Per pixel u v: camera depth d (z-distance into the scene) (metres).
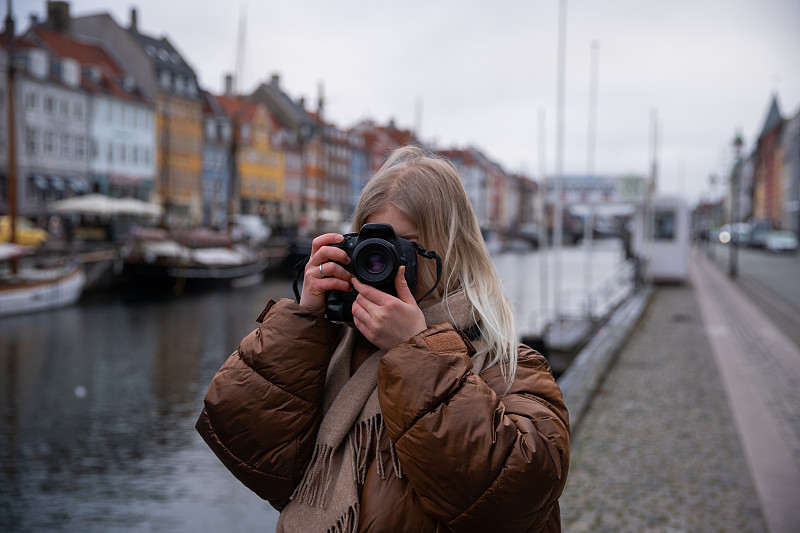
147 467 9.38
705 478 5.21
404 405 1.25
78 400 13.21
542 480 1.24
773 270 38.25
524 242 92.31
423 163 1.48
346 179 99.62
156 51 67.06
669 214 27.20
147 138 62.41
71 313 25.61
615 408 7.48
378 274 1.30
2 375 15.43
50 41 57.38
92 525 7.61
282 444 1.37
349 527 1.33
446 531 1.30
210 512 7.90
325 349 1.39
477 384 1.27
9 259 26.25
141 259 32.88
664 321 15.98
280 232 59.94
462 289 1.42
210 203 71.38
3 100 47.69
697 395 8.11
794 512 4.52
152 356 18.05
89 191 55.62
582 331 15.20
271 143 81.06
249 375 1.38
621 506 4.66
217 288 35.66
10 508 8.04
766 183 106.31
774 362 10.45
